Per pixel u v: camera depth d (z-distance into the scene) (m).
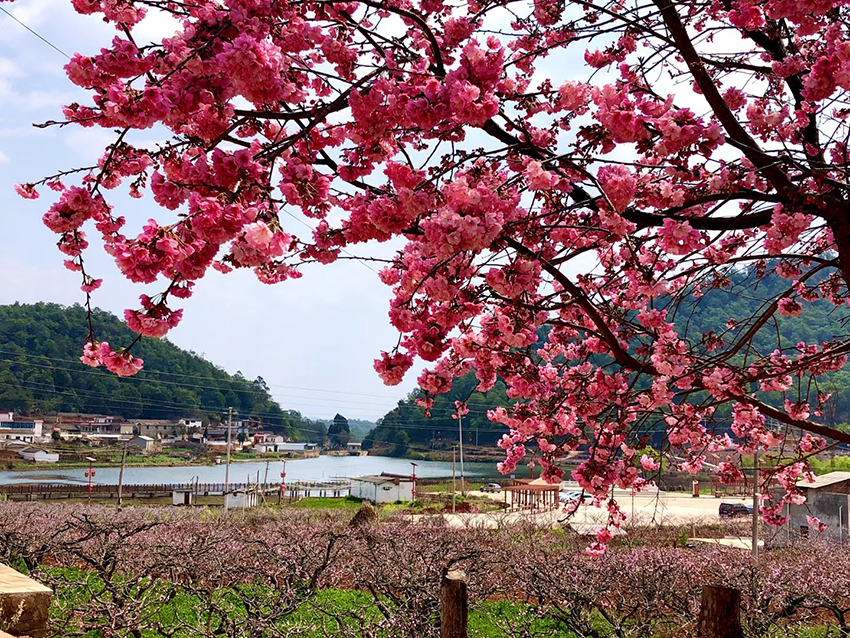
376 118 3.09
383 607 7.84
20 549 11.13
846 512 20.22
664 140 3.26
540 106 3.68
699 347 5.13
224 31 2.78
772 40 4.23
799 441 5.86
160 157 3.20
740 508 31.31
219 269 3.02
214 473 100.81
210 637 7.05
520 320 3.78
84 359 3.04
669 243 3.53
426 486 61.66
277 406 158.38
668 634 9.46
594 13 4.52
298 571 9.80
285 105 3.35
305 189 3.29
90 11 2.91
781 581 11.15
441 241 2.91
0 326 117.06
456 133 3.23
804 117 3.99
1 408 106.06
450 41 3.62
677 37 3.48
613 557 12.66
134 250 2.54
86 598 9.23
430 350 3.53
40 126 3.01
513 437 5.39
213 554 11.02
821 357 4.36
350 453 158.25
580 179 3.95
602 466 4.93
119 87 2.71
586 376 4.99
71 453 100.88
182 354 140.00
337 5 3.68
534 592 10.04
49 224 3.01
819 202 3.26
